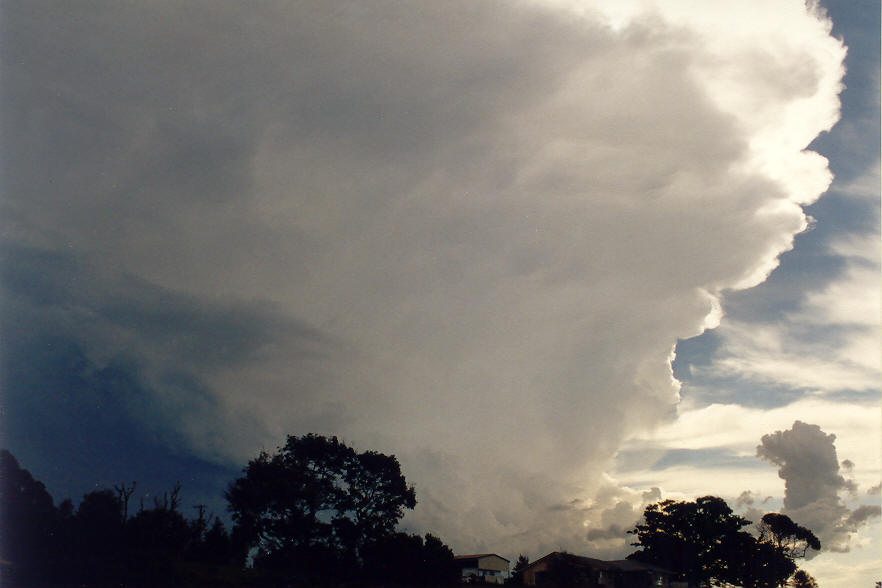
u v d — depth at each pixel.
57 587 41.50
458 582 58.00
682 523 75.19
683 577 73.19
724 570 72.94
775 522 79.56
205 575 49.41
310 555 54.47
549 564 71.81
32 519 50.16
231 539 58.44
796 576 78.31
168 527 57.66
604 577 70.38
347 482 60.97
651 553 75.44
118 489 59.50
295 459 60.78
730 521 75.31
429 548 57.50
